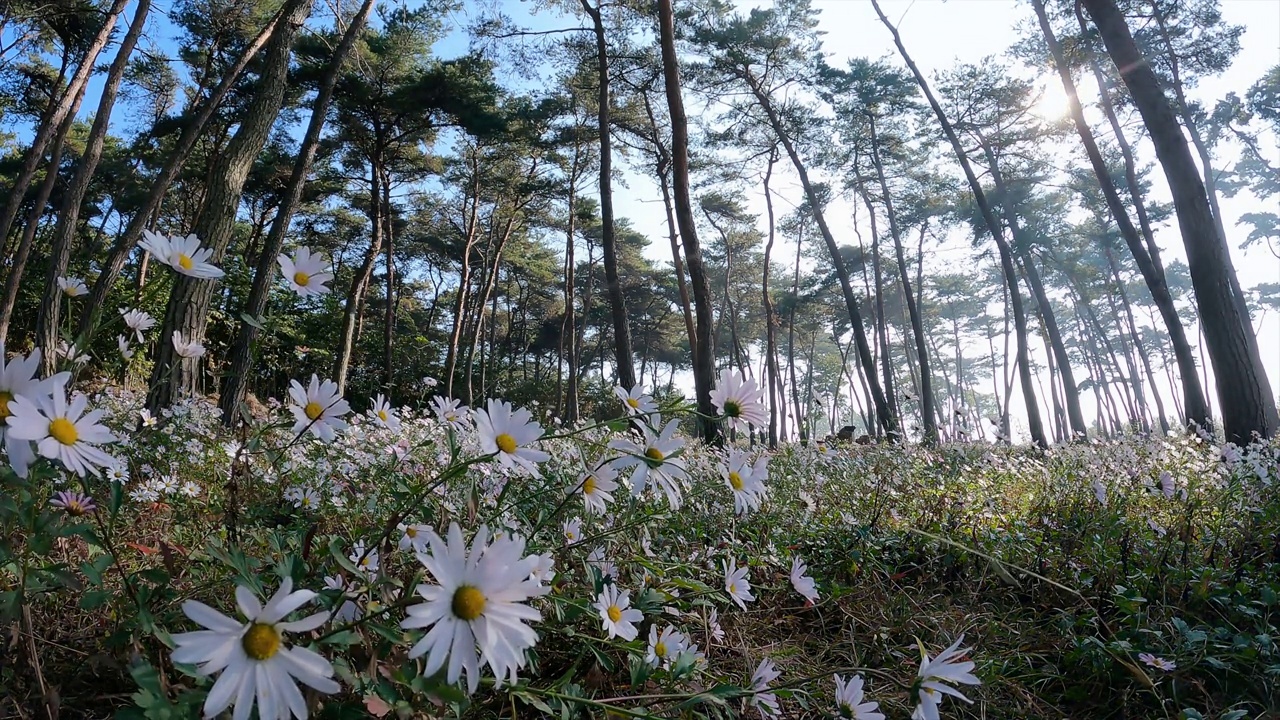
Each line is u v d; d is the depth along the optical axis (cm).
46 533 107
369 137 2131
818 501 416
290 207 793
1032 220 2638
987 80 2011
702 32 1956
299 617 114
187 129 834
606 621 148
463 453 187
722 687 145
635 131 2189
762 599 271
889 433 762
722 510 319
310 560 137
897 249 2317
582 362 4500
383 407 185
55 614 145
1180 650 228
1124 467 432
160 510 210
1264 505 376
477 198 2742
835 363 5253
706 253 3638
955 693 127
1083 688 231
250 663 82
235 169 659
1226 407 691
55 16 1457
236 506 159
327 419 146
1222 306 699
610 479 152
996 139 2123
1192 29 1723
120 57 1023
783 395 2770
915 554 328
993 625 257
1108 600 274
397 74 1945
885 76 2181
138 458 276
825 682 216
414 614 84
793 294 3612
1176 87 1806
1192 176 720
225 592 143
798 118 2186
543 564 148
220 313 926
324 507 217
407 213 2903
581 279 3912
